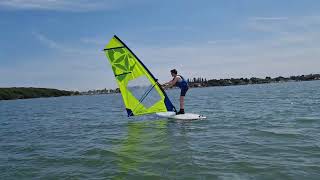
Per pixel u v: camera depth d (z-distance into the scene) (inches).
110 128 670.5
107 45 696.4
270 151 396.2
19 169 373.7
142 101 726.5
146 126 645.9
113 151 434.3
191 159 371.2
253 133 521.0
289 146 417.7
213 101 1480.1
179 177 311.7
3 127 856.3
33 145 530.6
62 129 725.9
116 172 336.5
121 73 711.7
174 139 494.3
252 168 328.2
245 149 411.8
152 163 362.6
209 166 341.1
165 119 724.0
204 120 700.7
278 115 751.7
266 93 2129.7
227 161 357.7
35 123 917.2
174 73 733.3
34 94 6264.8
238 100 1454.2
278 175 304.8
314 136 474.9
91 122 828.6
